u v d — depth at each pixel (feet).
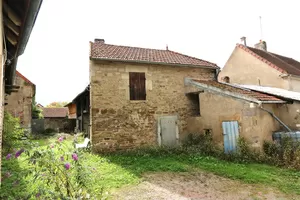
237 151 25.32
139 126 30.45
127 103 30.04
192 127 32.94
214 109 29.35
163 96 32.53
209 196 15.15
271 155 23.54
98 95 28.53
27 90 53.47
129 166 22.26
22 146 9.79
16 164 20.29
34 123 67.41
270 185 16.90
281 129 27.71
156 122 31.63
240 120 25.89
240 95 25.93
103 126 28.45
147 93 31.42
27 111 52.85
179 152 28.37
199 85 31.86
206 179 18.72
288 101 27.43
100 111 28.45
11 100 50.90
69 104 84.69
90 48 31.73
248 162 23.34
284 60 53.42
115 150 28.71
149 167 21.99
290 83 39.52
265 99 24.80
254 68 44.88
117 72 29.86
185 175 19.79
